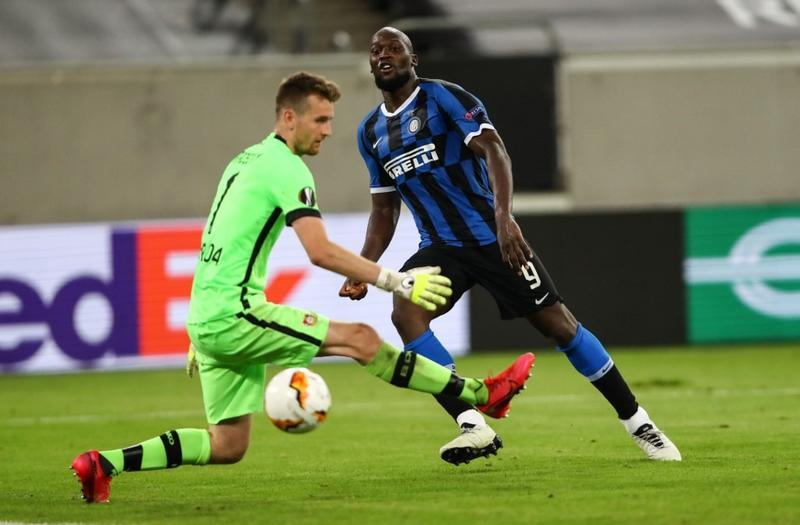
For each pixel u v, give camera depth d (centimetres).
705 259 6016
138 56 7438
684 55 6869
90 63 6662
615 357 5497
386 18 7644
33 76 6575
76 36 7488
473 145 2338
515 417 3478
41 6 7606
